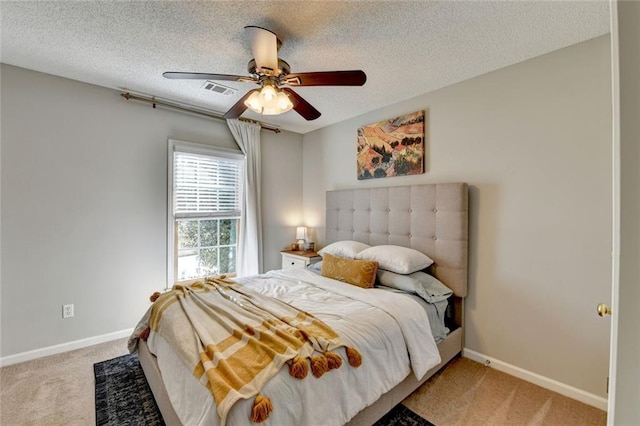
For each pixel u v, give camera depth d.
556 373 2.00
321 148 3.91
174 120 3.08
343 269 2.49
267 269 3.88
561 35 1.83
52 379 2.08
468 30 1.78
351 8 1.59
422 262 2.42
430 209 2.56
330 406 1.27
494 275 2.29
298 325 1.54
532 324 2.11
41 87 2.38
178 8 1.60
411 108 2.84
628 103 0.46
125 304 2.79
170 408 1.38
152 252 2.95
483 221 2.35
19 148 2.30
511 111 2.20
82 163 2.56
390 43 1.92
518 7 1.57
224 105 3.11
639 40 0.45
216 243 3.45
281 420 1.10
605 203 1.82
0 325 2.24
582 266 1.90
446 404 1.85
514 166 2.19
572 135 1.93
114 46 2.00
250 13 1.63
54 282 2.45
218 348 1.32
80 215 2.56
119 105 2.74
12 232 2.28
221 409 1.00
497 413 1.77
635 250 0.45
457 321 2.44
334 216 3.51
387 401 1.63
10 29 1.80
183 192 3.16
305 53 2.05
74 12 1.63
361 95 2.78
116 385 2.01
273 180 3.92
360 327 1.61
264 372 1.16
